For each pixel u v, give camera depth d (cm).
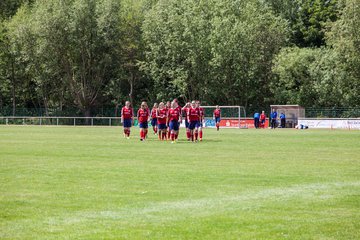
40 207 2431
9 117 17662
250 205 2444
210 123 15588
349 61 14750
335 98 15888
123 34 18212
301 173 3634
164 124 7856
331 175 3519
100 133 10275
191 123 7575
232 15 17025
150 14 17612
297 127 14412
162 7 17638
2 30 18625
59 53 17400
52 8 17338
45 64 17612
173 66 17512
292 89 17062
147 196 2706
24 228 2027
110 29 17312
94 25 17375
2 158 4784
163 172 3719
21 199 2638
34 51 17375
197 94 18038
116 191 2869
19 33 17188
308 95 16488
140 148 6062
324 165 4169
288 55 16338
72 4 17550
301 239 1844
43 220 2162
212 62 16500
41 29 16900
